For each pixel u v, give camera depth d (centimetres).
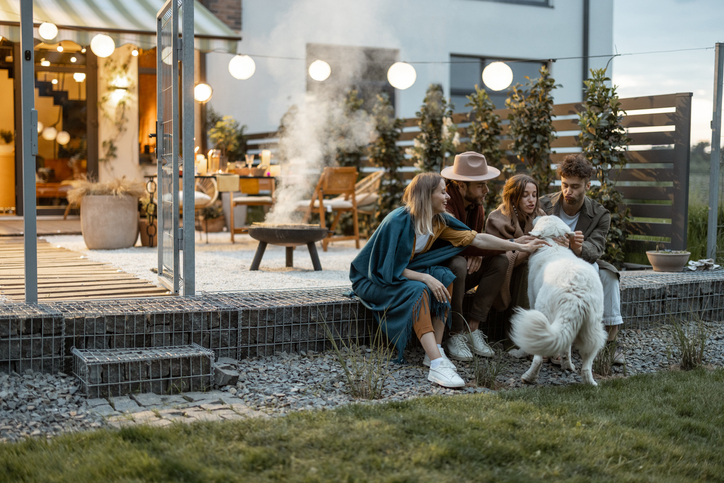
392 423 263
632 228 633
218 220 957
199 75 998
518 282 397
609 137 622
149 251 684
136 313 341
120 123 1012
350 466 221
